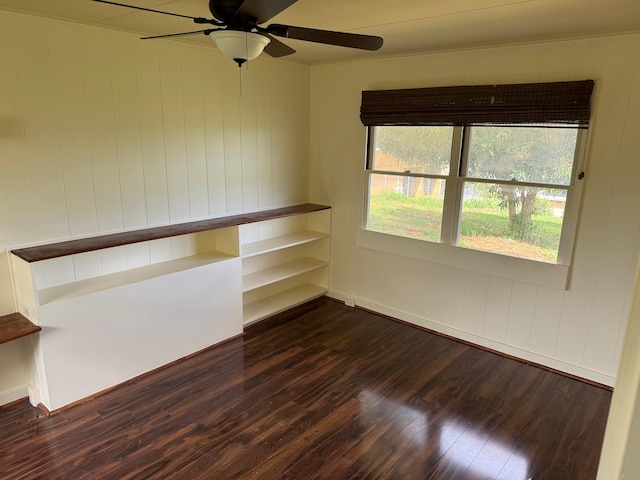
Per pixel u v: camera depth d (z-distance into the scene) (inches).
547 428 111.8
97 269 130.1
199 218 153.8
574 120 123.7
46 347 110.6
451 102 144.6
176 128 141.9
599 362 131.6
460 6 94.9
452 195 152.5
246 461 98.9
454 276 156.8
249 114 163.0
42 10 103.5
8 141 108.3
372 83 165.3
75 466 96.7
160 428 109.3
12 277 113.7
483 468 98.1
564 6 93.4
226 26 78.0
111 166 128.3
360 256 182.7
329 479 94.2
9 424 110.2
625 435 17.9
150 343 132.6
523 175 137.2
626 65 115.5
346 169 179.9
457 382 132.1
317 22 109.1
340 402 121.0
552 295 136.6
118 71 125.3
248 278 171.9
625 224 121.3
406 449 103.4
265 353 147.3
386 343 156.2
